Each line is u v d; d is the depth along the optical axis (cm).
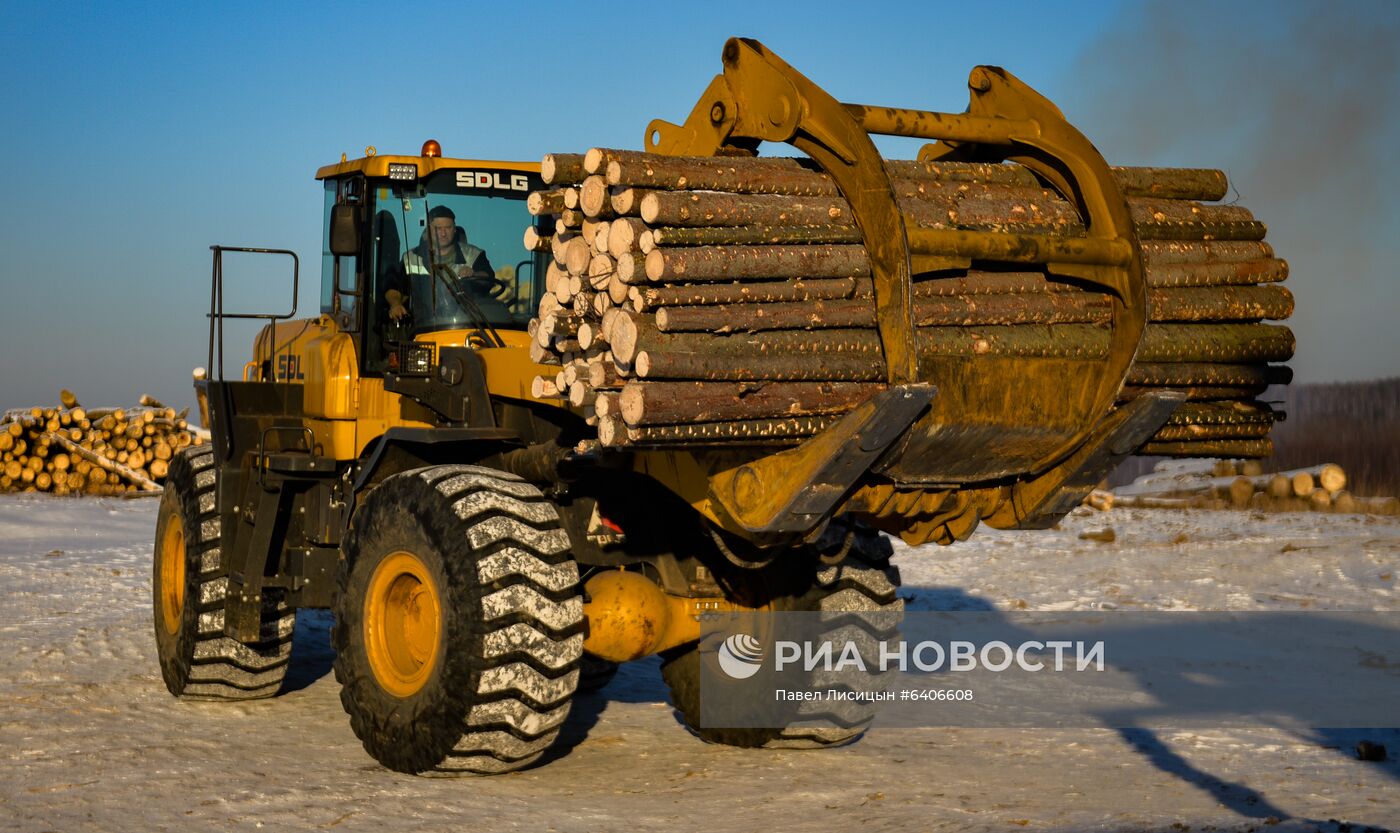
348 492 763
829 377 536
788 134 557
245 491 803
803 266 534
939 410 558
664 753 702
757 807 585
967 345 561
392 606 654
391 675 650
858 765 674
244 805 580
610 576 679
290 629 823
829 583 712
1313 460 2825
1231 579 1455
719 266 517
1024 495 630
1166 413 591
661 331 512
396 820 558
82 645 970
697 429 522
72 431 2198
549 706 607
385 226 766
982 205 581
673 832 543
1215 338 612
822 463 531
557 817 566
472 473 641
